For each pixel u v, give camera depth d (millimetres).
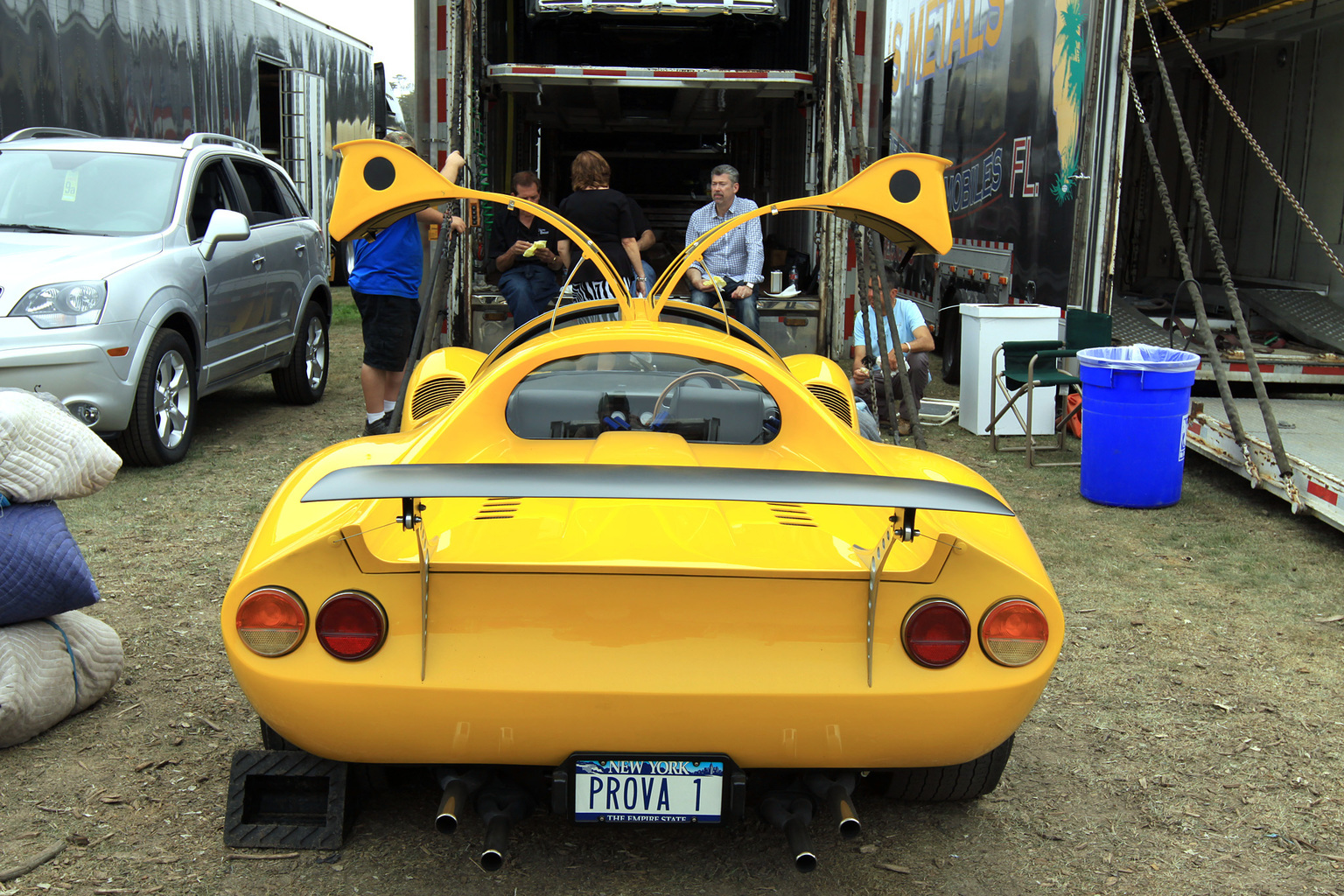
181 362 6875
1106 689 3934
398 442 3326
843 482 2156
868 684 2287
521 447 3176
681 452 3020
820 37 8000
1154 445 6312
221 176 7891
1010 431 8258
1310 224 6059
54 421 3346
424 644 2260
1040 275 8555
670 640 2295
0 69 8883
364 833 2861
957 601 2342
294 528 2574
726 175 7512
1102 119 7746
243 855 2734
